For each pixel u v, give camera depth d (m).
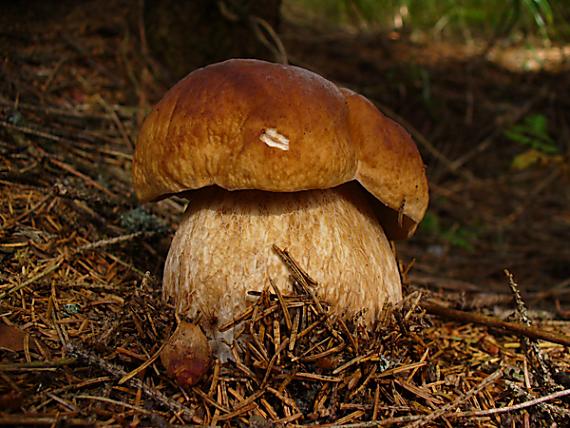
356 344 0.24
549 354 0.29
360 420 0.23
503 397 0.25
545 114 0.74
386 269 0.26
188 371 0.22
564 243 0.54
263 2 0.52
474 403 0.24
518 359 0.29
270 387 0.23
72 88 0.43
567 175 0.52
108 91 0.45
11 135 0.34
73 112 0.40
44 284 0.26
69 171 0.35
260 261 0.24
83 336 0.24
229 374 0.23
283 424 0.21
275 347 0.23
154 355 0.23
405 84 0.72
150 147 0.23
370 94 0.70
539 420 0.23
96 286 0.27
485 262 0.50
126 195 0.36
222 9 0.49
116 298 0.27
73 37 0.46
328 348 0.24
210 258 0.24
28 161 0.33
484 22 1.00
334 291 0.24
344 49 0.79
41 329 0.24
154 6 0.50
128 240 0.31
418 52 0.86
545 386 0.25
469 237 0.56
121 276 0.30
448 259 0.51
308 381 0.23
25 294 0.26
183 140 0.22
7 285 0.25
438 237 0.55
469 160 0.71
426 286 0.39
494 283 0.45
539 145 0.54
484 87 0.79
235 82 0.23
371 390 0.24
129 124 0.43
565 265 0.49
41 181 0.33
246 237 0.24
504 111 0.74
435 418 0.22
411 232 0.29
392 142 0.24
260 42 0.53
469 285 0.41
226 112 0.22
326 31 0.88
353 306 0.24
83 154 0.37
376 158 0.24
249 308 0.23
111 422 0.20
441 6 0.96
